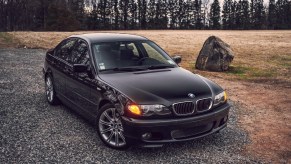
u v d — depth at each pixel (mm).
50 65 7172
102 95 4996
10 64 13242
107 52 5742
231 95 8555
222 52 12508
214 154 4793
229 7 109875
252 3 107812
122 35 6512
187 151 4879
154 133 4488
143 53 6004
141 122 4367
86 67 5395
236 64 14281
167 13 109375
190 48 21312
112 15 103062
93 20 98500
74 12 91062
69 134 5484
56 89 6961
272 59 15969
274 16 104812
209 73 11906
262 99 8164
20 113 6625
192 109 4621
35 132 5551
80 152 4773
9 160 4473
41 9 83750
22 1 91312
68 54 6551
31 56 16047
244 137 5504
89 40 6047
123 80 5023
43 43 22828
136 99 4496
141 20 107125
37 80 10008
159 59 5996
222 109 5000
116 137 4824
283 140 5406
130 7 105188
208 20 111812
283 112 7059
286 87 9602
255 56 17172
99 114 5016
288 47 21734
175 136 4551
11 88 8859
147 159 4578
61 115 6523
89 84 5391
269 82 10336
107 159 4555
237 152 4887
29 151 4777
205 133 4824
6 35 28188
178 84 4941
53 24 69750
